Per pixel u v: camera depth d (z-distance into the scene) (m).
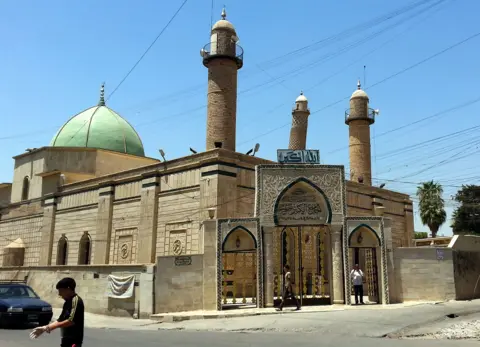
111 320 19.50
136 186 29.25
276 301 20.47
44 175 36.44
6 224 40.56
